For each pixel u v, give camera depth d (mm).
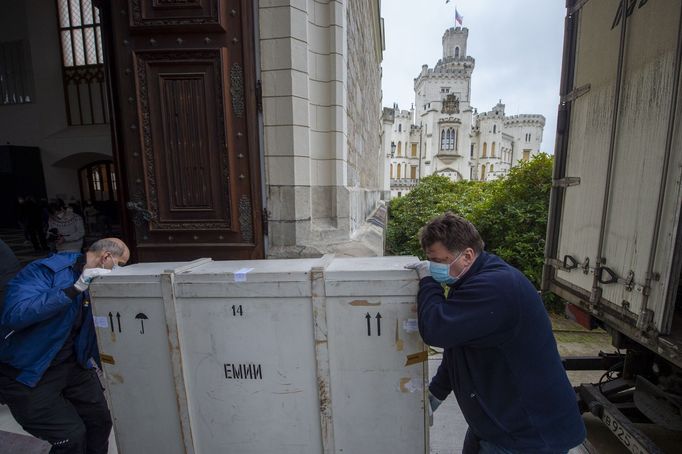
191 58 2783
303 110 3127
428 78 67812
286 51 2979
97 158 10945
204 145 2877
